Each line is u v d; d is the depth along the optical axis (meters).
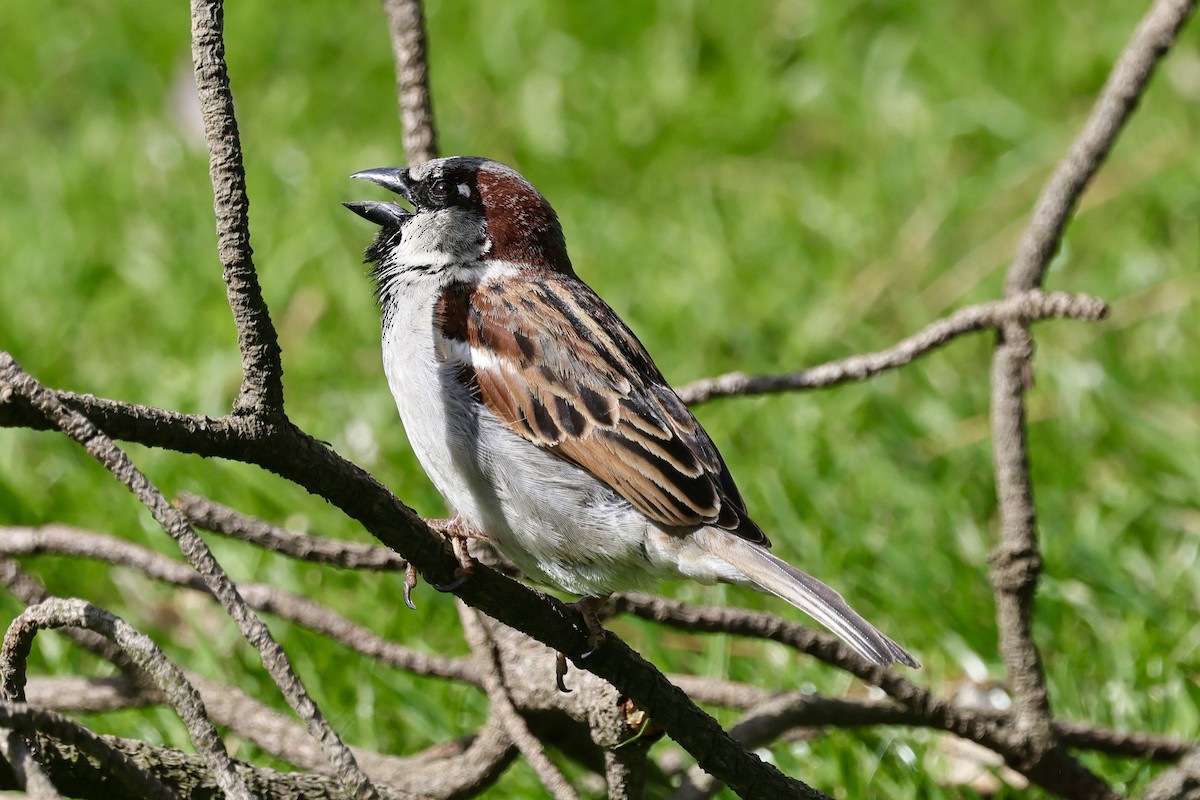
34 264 13.93
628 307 13.39
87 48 17.47
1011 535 8.23
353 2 17.83
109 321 13.23
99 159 15.53
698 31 17.28
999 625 8.32
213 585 5.32
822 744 8.79
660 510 7.33
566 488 7.48
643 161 15.58
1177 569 10.30
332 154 15.30
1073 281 13.72
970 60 16.28
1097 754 8.92
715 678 9.38
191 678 8.39
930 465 11.55
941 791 8.39
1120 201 14.36
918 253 13.93
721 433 11.87
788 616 10.19
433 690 9.34
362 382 12.54
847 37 17.05
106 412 5.29
